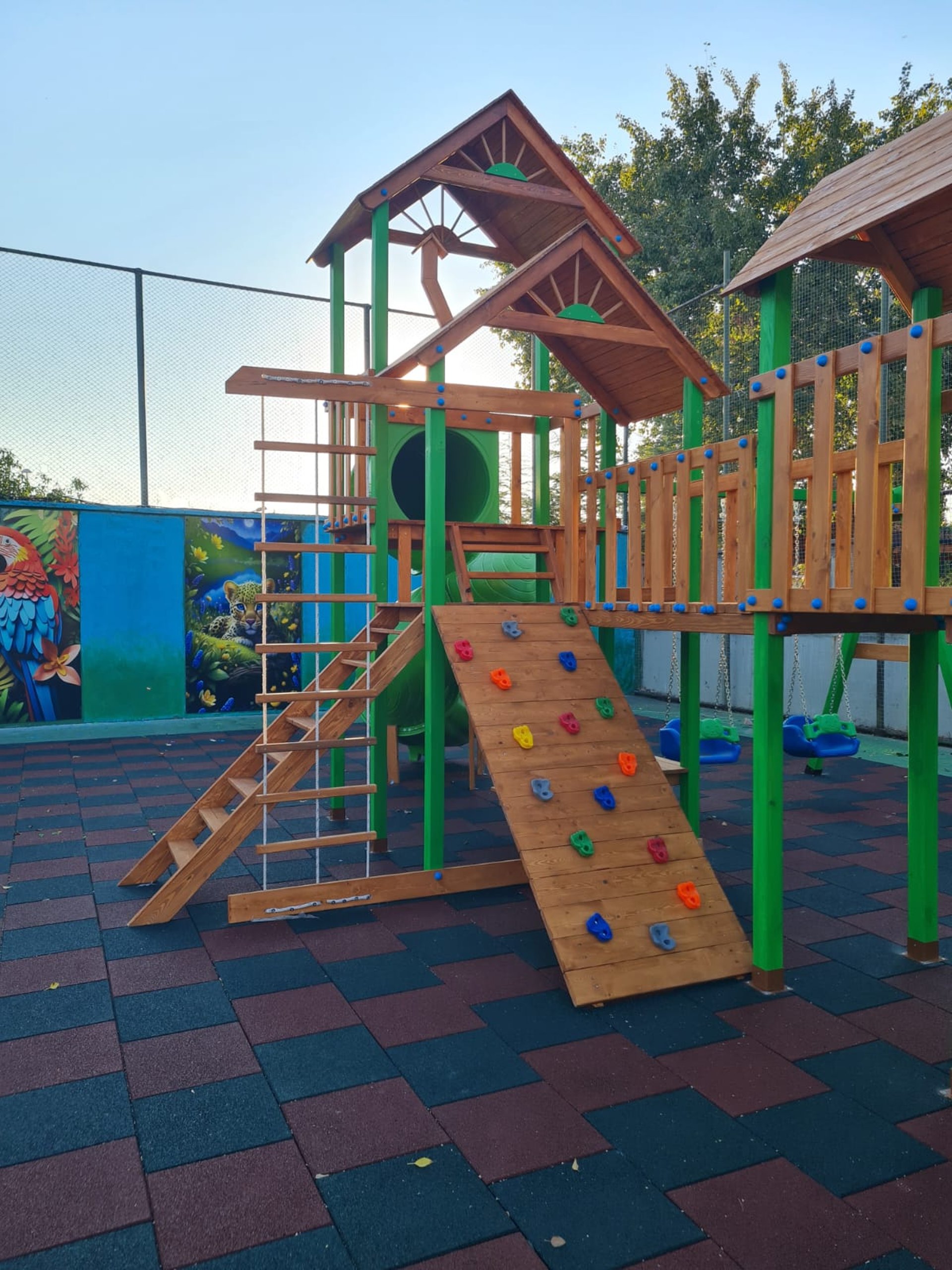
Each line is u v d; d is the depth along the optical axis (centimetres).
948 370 1003
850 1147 261
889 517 435
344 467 647
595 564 530
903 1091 293
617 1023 342
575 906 381
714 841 616
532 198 597
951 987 377
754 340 1479
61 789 773
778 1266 213
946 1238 223
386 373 561
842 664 751
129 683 1082
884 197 347
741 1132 269
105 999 362
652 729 1092
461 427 604
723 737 606
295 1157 256
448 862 556
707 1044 326
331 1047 321
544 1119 275
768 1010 355
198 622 1111
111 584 1065
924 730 399
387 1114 278
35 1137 266
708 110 2116
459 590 682
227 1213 232
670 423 1683
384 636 578
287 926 446
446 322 614
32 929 441
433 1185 243
